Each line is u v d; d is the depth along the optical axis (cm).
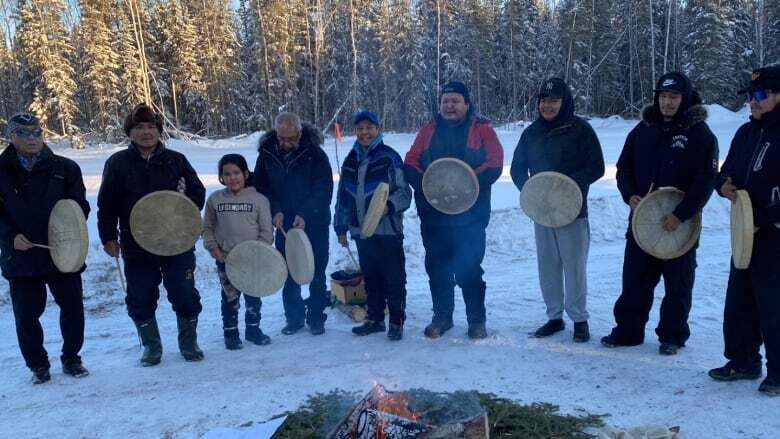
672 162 465
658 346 512
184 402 439
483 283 557
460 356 510
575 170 518
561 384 440
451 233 546
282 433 362
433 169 538
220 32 4966
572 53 5372
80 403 448
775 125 398
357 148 566
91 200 1269
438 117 554
